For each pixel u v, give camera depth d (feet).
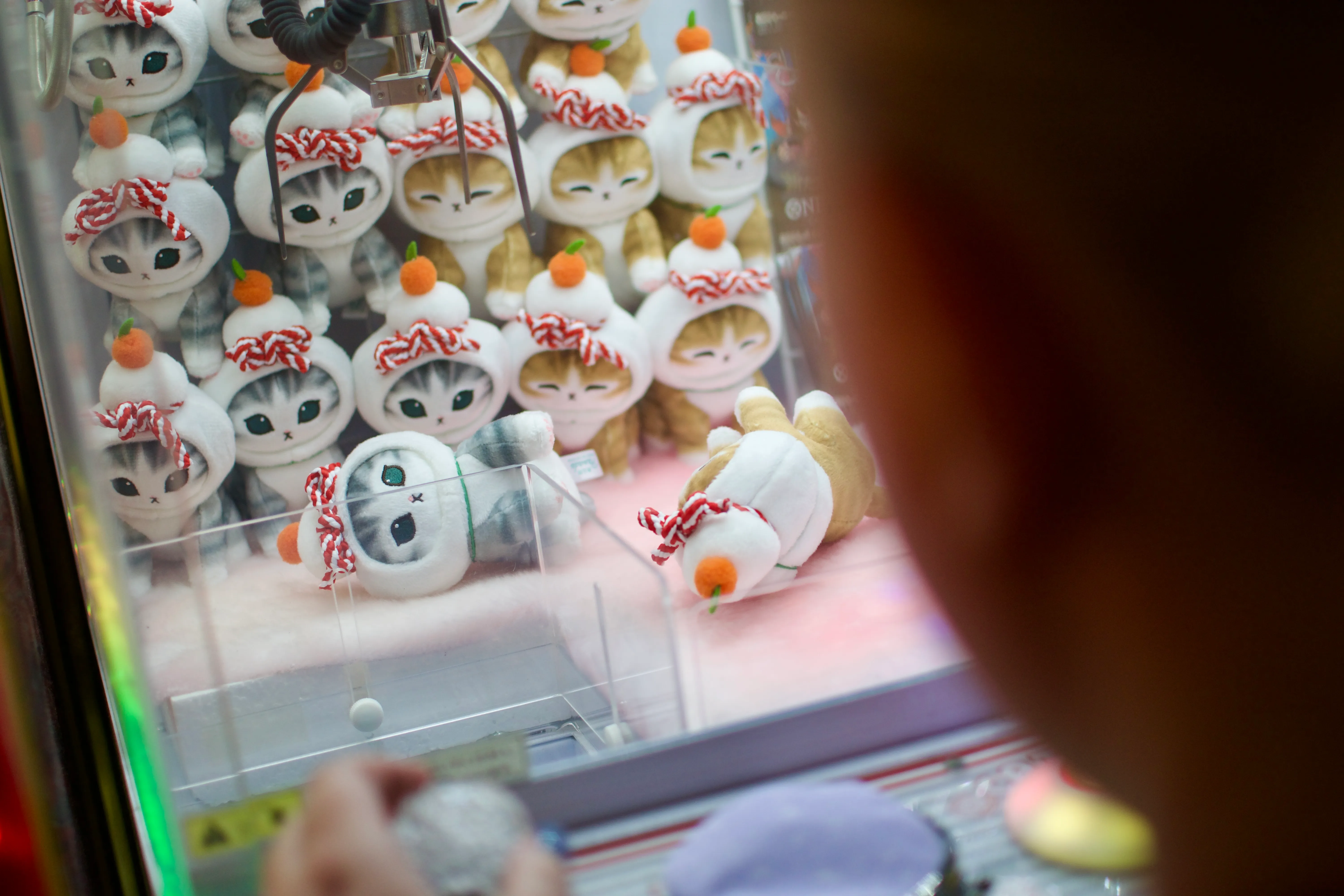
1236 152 0.45
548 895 1.14
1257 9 0.44
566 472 3.06
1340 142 0.44
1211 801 0.53
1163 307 0.47
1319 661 0.49
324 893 1.09
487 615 2.23
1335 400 0.46
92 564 1.87
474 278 3.45
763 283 3.31
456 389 3.22
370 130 3.19
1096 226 0.47
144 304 2.99
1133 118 0.45
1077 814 1.20
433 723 2.08
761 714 1.53
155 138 2.93
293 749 2.06
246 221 3.19
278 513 3.22
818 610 1.60
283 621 2.10
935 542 0.56
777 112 3.26
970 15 0.47
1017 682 0.56
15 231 1.85
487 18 3.24
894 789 1.39
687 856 1.39
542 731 1.98
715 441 2.80
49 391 1.87
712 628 1.68
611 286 3.63
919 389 0.52
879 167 0.50
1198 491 0.48
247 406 3.09
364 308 3.42
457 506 2.21
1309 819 0.51
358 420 3.33
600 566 2.01
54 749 1.84
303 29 2.41
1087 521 0.51
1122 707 0.53
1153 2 0.45
